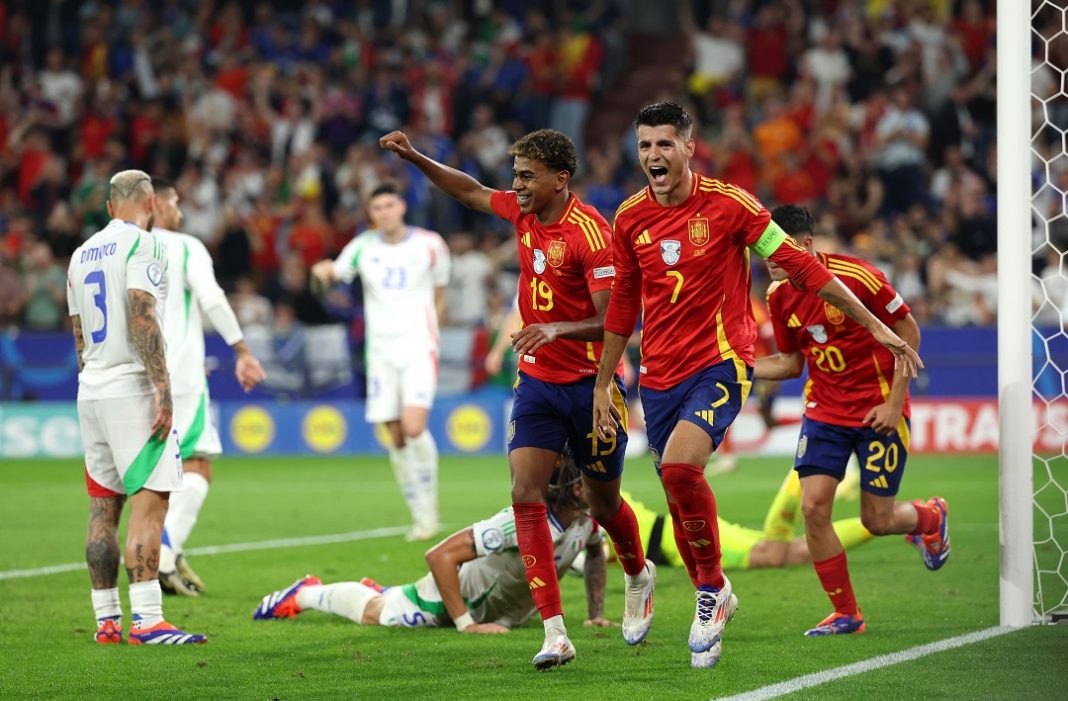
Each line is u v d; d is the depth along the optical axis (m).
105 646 20.38
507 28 85.00
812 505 20.95
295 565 29.61
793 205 21.28
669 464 18.05
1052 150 67.25
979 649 19.30
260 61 84.38
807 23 81.06
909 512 23.41
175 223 27.23
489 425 63.16
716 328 18.59
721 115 77.94
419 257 34.81
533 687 17.19
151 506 20.69
